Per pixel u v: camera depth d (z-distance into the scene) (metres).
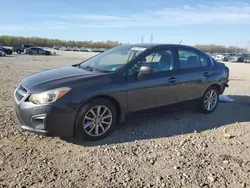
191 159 3.98
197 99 6.04
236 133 5.16
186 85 5.69
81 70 5.01
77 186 3.20
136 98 4.90
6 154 3.93
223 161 3.94
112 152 4.12
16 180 3.28
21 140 4.43
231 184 3.35
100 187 3.20
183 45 5.95
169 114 6.19
